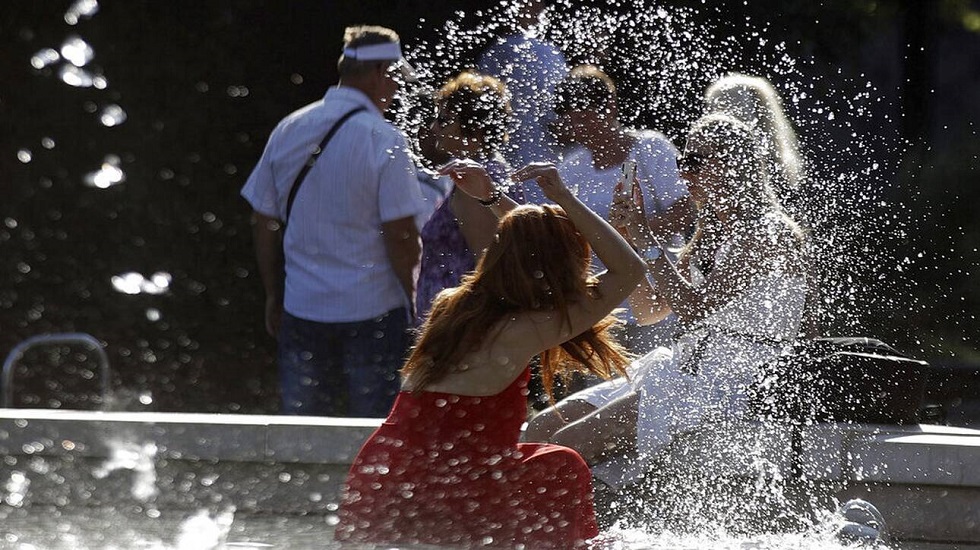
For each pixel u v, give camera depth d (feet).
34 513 38.83
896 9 137.49
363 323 55.52
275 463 44.78
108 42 109.91
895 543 40.47
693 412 43.06
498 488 35.19
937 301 105.09
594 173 49.11
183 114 109.91
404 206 55.26
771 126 44.50
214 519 39.01
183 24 110.73
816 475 42.27
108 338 95.81
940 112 153.17
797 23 114.73
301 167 55.88
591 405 45.03
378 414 55.67
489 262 36.22
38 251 102.78
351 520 35.06
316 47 111.04
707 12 63.62
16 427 45.29
